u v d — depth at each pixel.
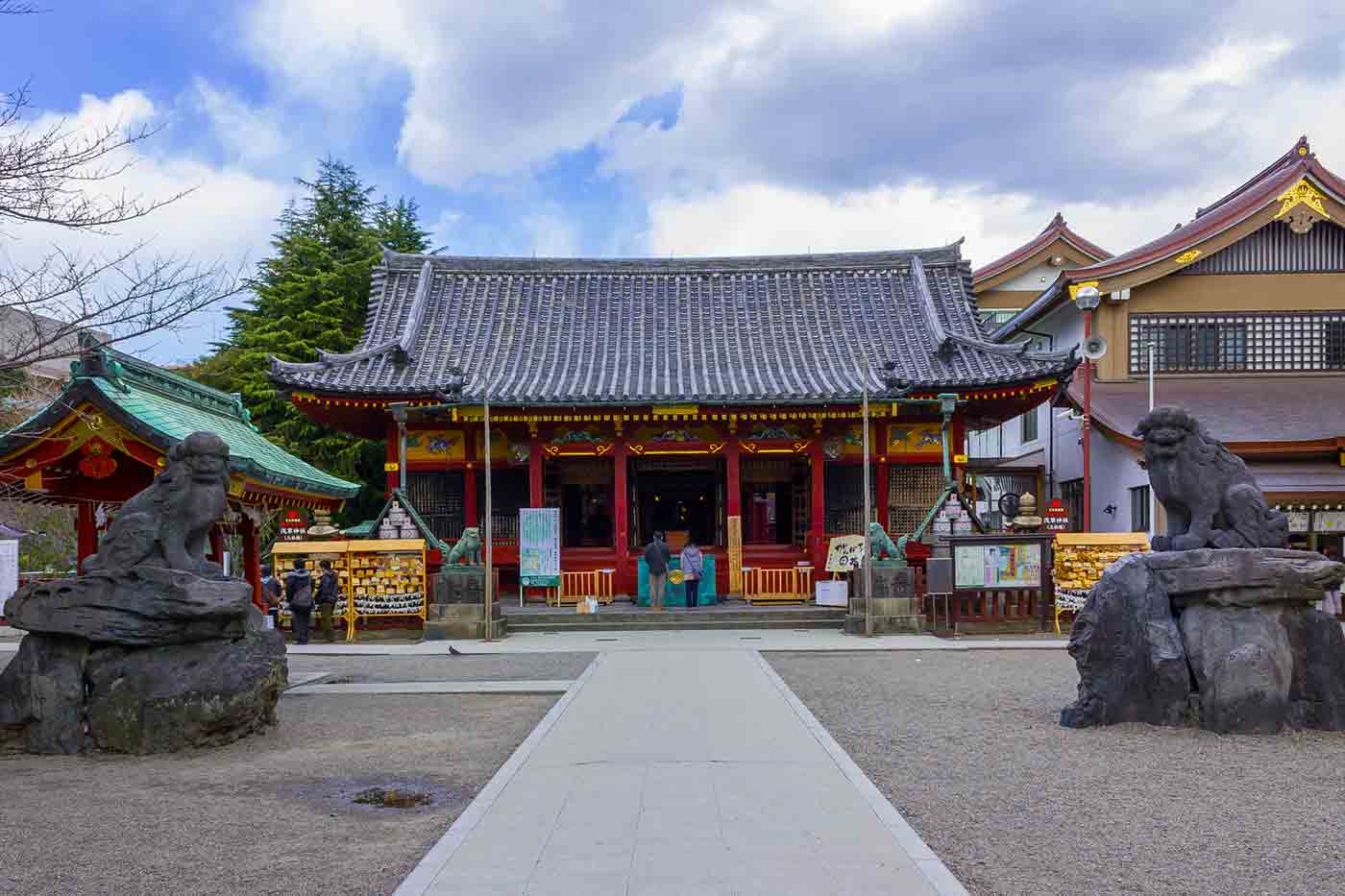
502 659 22.14
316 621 26.53
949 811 9.30
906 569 26.50
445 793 10.37
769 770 10.59
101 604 12.38
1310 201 35.69
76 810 9.72
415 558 26.39
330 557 26.34
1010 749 12.05
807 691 16.89
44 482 17.98
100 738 12.30
